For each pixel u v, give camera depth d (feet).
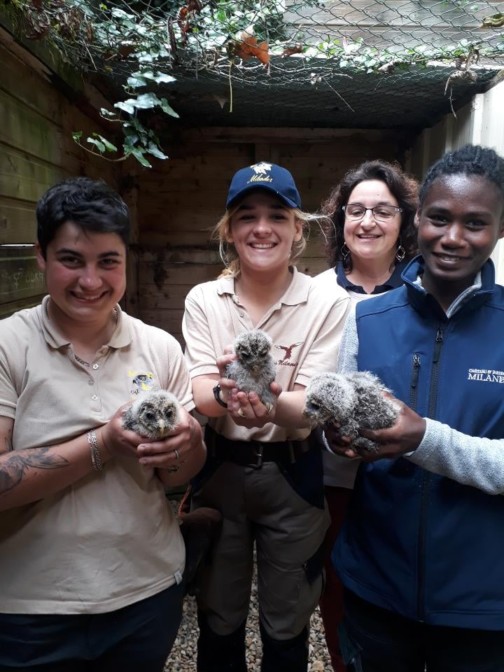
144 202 16.70
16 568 5.36
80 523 5.42
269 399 6.26
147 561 5.76
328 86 12.05
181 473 6.09
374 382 5.68
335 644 8.77
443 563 5.35
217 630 7.62
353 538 6.17
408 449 5.11
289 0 10.25
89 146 12.84
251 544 7.70
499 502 5.39
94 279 5.25
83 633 5.49
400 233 9.76
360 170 9.73
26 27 8.29
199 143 16.31
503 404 5.29
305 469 7.29
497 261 11.75
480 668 5.39
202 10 9.52
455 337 5.55
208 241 16.97
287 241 7.05
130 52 10.10
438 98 12.75
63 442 5.41
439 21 11.19
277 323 7.13
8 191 8.25
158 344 6.13
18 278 8.65
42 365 5.43
